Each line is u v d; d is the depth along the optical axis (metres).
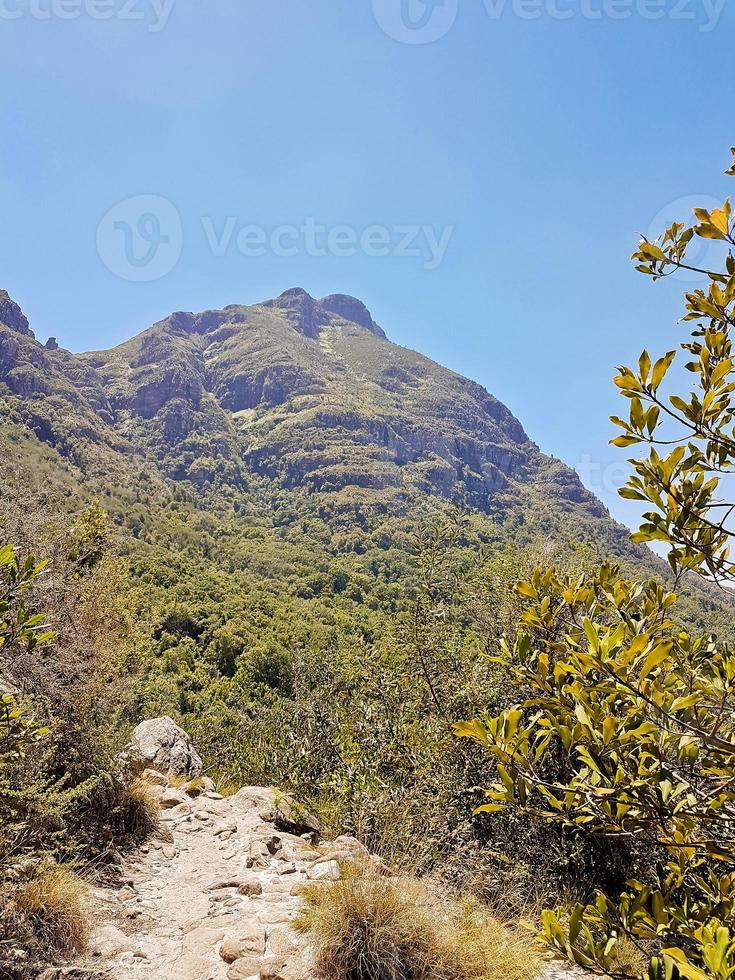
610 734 1.66
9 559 2.41
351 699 6.88
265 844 4.81
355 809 5.22
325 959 3.01
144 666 6.80
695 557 1.71
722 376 1.62
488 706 5.93
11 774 3.50
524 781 1.72
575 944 1.74
